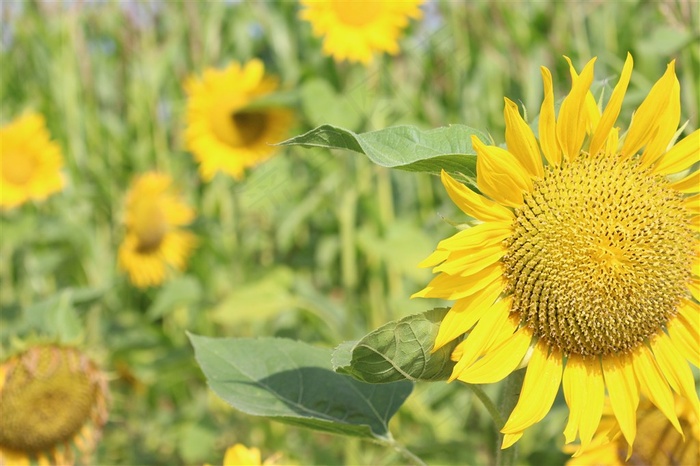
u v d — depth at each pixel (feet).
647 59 13.03
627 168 5.31
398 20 13.42
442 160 4.89
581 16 14.25
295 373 5.97
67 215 18.24
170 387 16.40
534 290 5.04
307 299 13.58
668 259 5.24
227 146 15.88
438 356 4.76
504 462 5.25
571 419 5.05
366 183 14.34
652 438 6.55
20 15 20.44
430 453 11.24
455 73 16.03
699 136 5.26
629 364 5.25
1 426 11.12
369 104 13.46
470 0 15.42
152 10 19.85
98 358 11.63
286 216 16.33
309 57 17.93
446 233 13.92
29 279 17.84
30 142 16.71
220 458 14.19
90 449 11.55
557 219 5.05
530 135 4.99
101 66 21.83
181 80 20.33
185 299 15.46
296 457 13.82
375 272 14.44
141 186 16.78
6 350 11.52
